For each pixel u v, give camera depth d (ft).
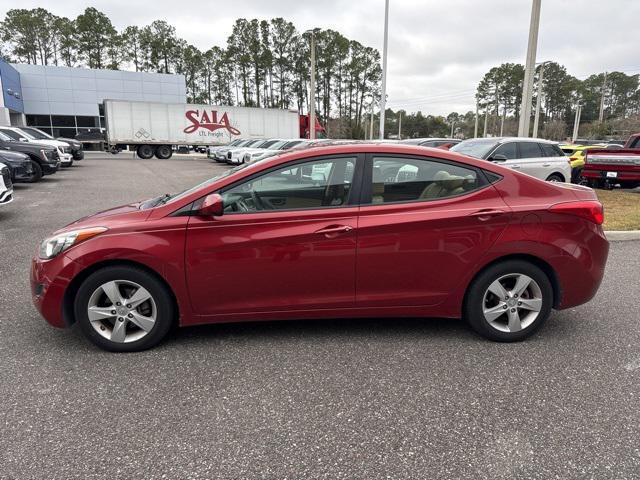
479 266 12.00
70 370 10.78
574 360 11.54
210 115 108.88
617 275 18.61
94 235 11.20
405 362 11.32
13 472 7.45
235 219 11.37
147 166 80.18
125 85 151.02
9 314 14.03
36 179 50.42
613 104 307.58
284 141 76.74
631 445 8.30
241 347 12.04
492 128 287.69
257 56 254.27
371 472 7.59
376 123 269.64
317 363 11.23
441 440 8.41
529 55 46.65
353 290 11.90
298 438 8.43
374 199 11.81
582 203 12.30
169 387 10.09
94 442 8.23
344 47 256.93
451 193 12.07
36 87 139.54
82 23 230.68
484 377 10.66
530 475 7.54
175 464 7.72
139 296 11.46
